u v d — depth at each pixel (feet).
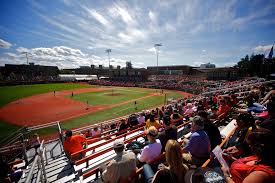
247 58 216.95
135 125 33.58
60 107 97.86
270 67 128.06
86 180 14.39
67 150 19.60
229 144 15.10
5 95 141.90
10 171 19.47
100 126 46.19
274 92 22.52
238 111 24.06
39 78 272.51
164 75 247.91
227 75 187.11
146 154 12.26
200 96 73.36
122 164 9.89
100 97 131.13
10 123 69.10
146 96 135.33
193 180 7.46
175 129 14.78
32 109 93.81
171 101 89.97
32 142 31.30
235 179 7.18
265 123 9.79
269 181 5.15
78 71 397.19
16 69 290.76
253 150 6.02
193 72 236.43
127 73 273.95
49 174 16.90
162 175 7.65
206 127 13.44
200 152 11.19
